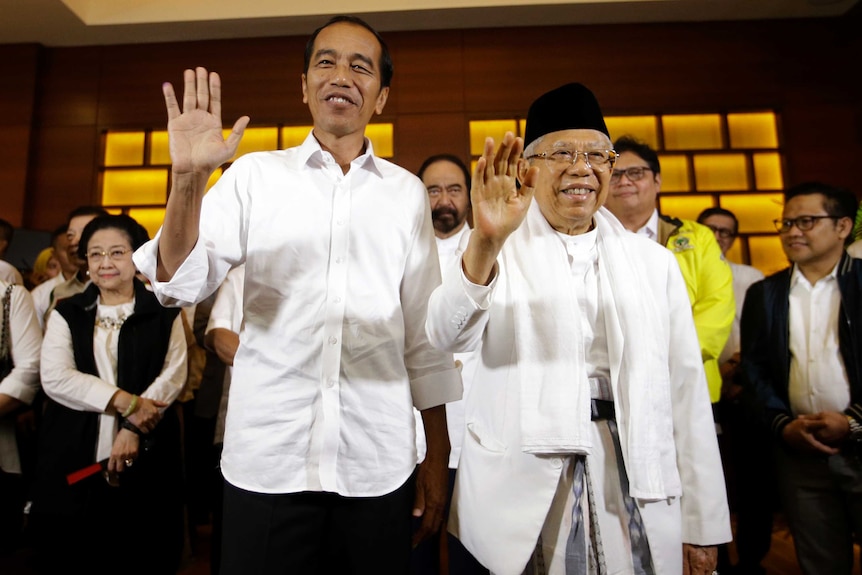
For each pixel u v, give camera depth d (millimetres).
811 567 1718
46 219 5027
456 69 5105
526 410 1040
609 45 5105
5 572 2279
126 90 5195
